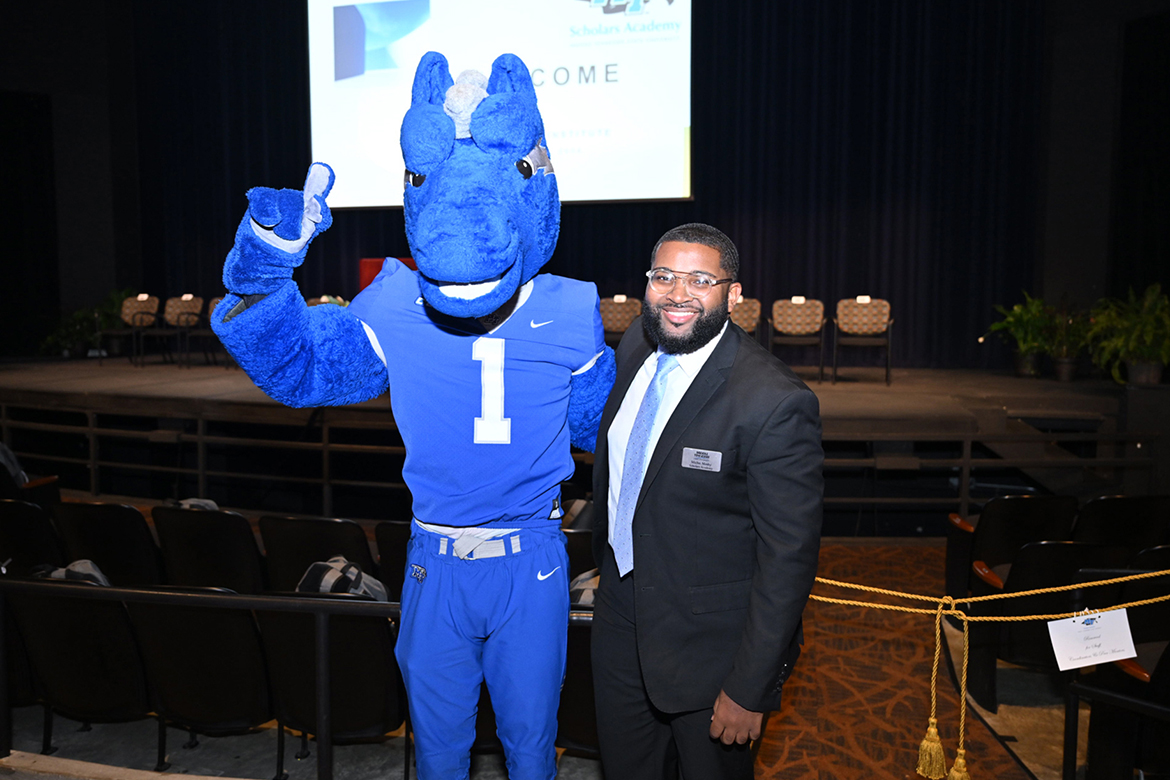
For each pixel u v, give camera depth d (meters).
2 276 10.12
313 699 2.49
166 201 11.02
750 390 1.50
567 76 8.76
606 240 9.79
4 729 2.30
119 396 6.49
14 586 2.16
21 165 10.14
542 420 1.50
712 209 9.48
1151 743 2.23
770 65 9.16
